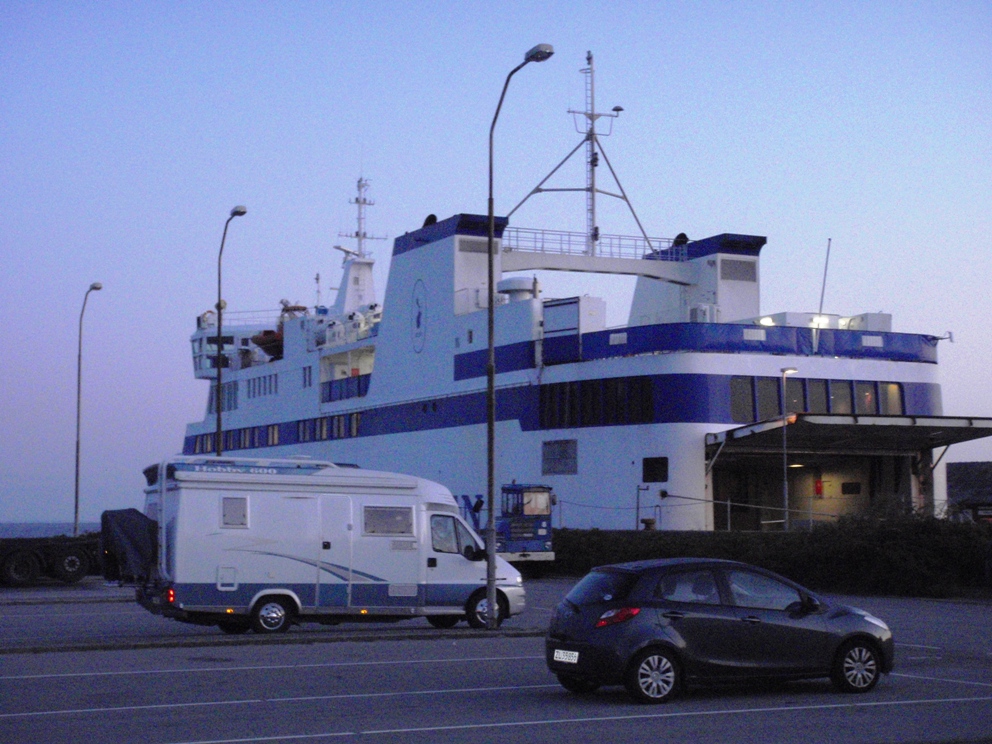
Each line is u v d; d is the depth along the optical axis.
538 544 41.53
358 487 22.11
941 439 44.78
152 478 22.27
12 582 38.41
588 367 46.38
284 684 15.45
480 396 50.81
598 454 45.72
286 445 67.69
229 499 20.97
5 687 15.00
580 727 12.33
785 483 40.69
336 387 62.75
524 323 49.12
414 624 25.14
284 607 21.36
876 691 15.20
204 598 20.59
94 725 12.24
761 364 45.12
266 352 74.31
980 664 18.41
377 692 14.81
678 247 56.62
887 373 47.28
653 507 43.69
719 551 37.44
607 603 14.19
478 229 52.53
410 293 56.22
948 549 33.88
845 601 32.06
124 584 21.84
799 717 13.09
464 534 23.17
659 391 44.16
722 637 14.25
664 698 13.95
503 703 14.01
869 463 48.91
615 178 55.22
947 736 11.91
